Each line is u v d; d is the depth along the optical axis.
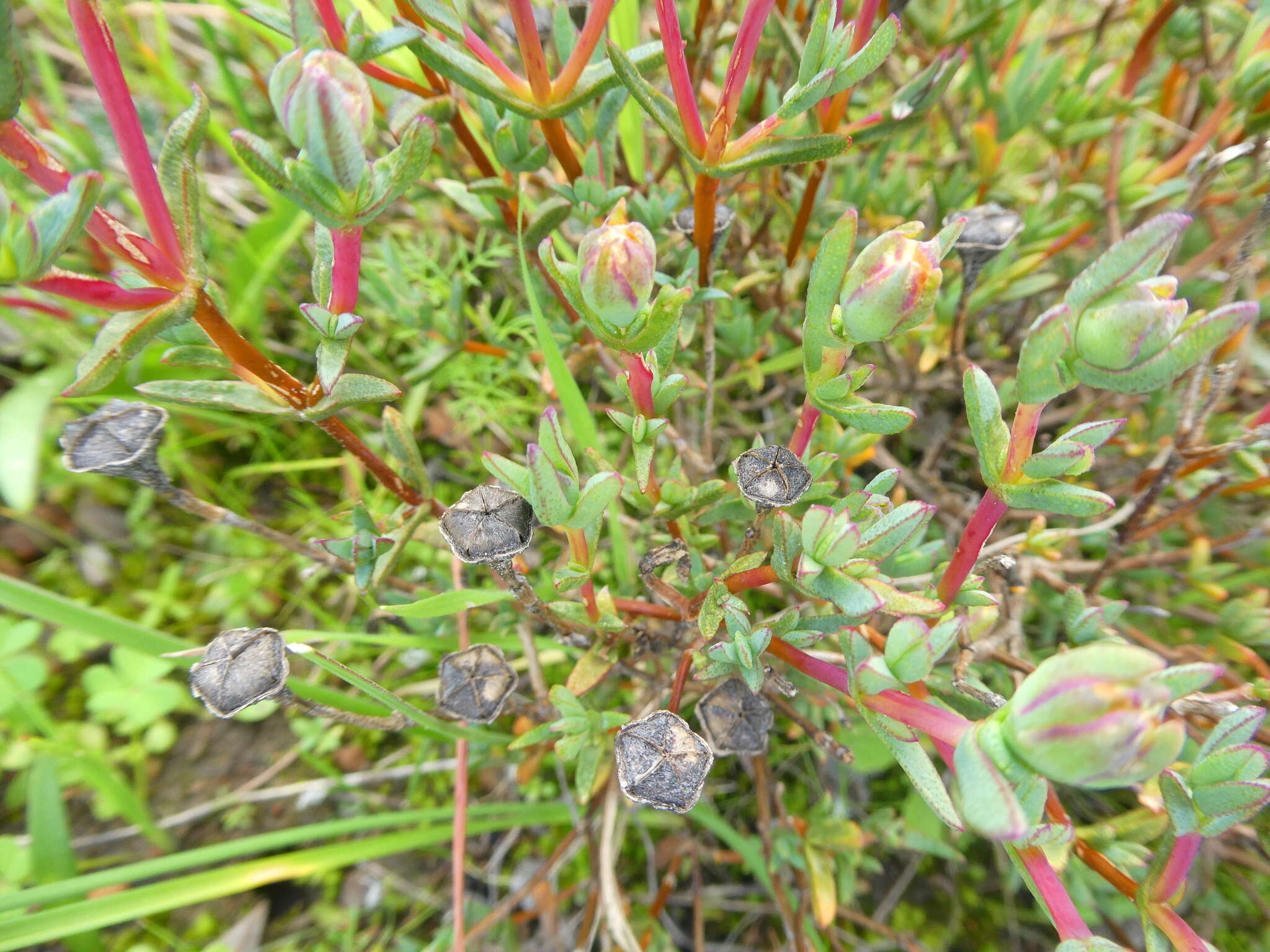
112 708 0.13
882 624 0.10
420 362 0.15
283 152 0.17
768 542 0.11
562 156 0.10
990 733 0.06
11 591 0.09
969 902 0.13
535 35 0.08
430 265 0.14
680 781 0.08
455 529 0.08
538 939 0.13
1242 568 0.13
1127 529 0.11
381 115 0.12
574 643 0.10
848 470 0.12
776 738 0.14
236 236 0.16
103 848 0.13
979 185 0.13
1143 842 0.09
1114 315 0.06
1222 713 0.09
